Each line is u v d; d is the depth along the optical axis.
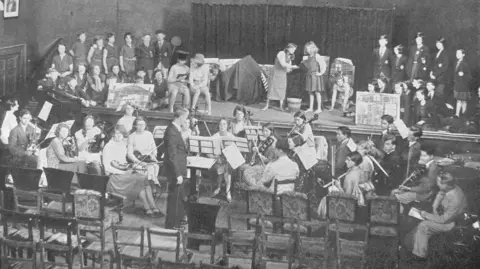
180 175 13.45
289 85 14.48
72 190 13.59
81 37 15.32
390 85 14.02
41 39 15.38
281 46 14.54
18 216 11.79
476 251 12.66
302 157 13.65
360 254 11.67
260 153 13.83
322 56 14.36
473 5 13.45
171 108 14.82
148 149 14.30
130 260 11.10
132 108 14.76
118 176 14.04
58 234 12.41
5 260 11.39
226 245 11.87
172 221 13.45
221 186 13.80
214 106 14.62
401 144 13.54
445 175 12.96
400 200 13.11
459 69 13.62
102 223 11.62
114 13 15.10
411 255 12.72
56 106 15.09
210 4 14.73
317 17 14.32
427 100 13.73
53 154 14.66
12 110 15.05
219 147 13.89
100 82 15.17
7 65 15.31
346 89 14.18
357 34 14.16
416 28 13.85
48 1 15.26
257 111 14.40
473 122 13.51
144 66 15.06
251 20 14.62
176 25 14.95
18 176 13.66
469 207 12.86
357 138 13.77
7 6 15.12
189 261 12.07
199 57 14.68
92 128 14.73
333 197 12.51
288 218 12.12
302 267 11.75
